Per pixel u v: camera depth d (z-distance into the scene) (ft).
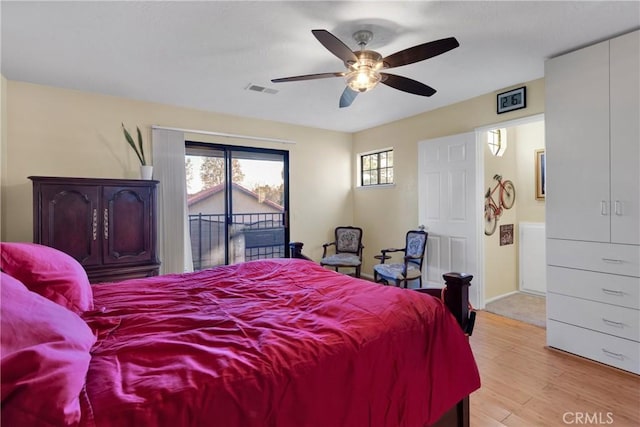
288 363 3.51
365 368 3.95
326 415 3.51
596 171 7.93
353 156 17.72
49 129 10.54
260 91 11.09
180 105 12.67
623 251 7.54
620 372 7.58
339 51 6.30
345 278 6.93
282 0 6.15
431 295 5.59
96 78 9.93
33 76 9.74
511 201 14.20
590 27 7.20
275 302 5.50
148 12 6.49
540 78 10.07
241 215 14.65
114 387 2.91
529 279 14.16
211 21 6.85
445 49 6.14
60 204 9.20
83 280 5.18
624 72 7.45
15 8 6.28
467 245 12.24
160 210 12.34
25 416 2.31
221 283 6.76
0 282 3.11
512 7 6.42
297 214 16.01
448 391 4.67
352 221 17.79
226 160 14.23
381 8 6.41
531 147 14.05
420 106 12.98
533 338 9.63
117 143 11.63
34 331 2.85
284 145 15.52
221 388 3.06
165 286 6.58
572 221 8.38
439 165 13.08
